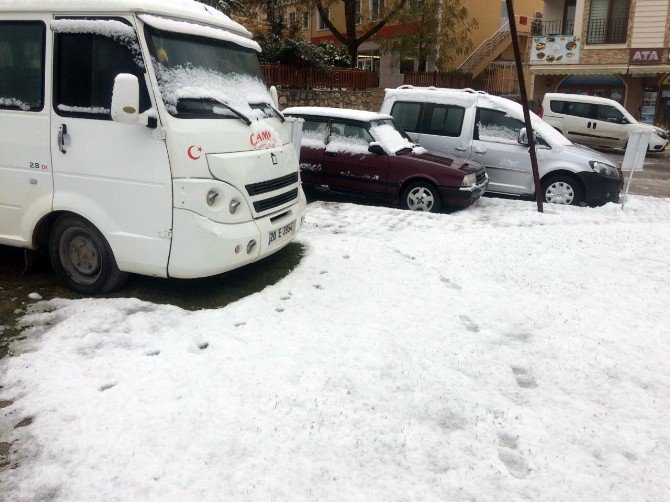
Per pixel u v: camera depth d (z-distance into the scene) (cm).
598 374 405
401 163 915
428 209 917
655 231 807
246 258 502
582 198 1020
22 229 512
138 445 306
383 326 462
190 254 463
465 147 1056
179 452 302
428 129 1086
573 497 282
